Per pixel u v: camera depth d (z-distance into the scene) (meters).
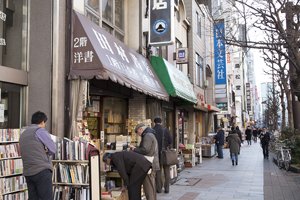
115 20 10.77
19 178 5.81
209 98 27.94
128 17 11.63
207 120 25.53
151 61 12.05
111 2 10.30
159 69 11.93
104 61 6.98
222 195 9.05
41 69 6.68
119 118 10.68
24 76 6.60
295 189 9.98
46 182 5.05
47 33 6.73
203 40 24.38
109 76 6.79
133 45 11.48
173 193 9.29
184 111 19.05
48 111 6.55
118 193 7.31
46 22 6.76
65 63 6.89
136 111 11.19
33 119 5.32
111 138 10.11
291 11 9.55
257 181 11.45
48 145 5.14
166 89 11.71
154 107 11.81
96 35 7.59
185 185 10.57
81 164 5.95
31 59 6.75
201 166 15.81
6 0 6.59
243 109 72.69
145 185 7.16
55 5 6.77
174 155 9.23
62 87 6.78
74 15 7.17
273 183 11.05
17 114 6.53
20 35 6.81
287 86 20.27
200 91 22.97
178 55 16.22
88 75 6.72
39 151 5.07
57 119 6.55
